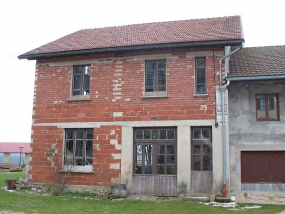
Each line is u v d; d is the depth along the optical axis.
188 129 13.34
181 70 13.77
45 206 11.09
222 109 13.06
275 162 13.55
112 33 17.12
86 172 14.19
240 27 14.59
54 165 14.68
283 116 13.60
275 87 13.82
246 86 14.07
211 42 13.07
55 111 15.05
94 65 14.86
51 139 14.91
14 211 10.07
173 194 13.30
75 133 14.82
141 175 13.70
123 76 14.39
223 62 13.41
